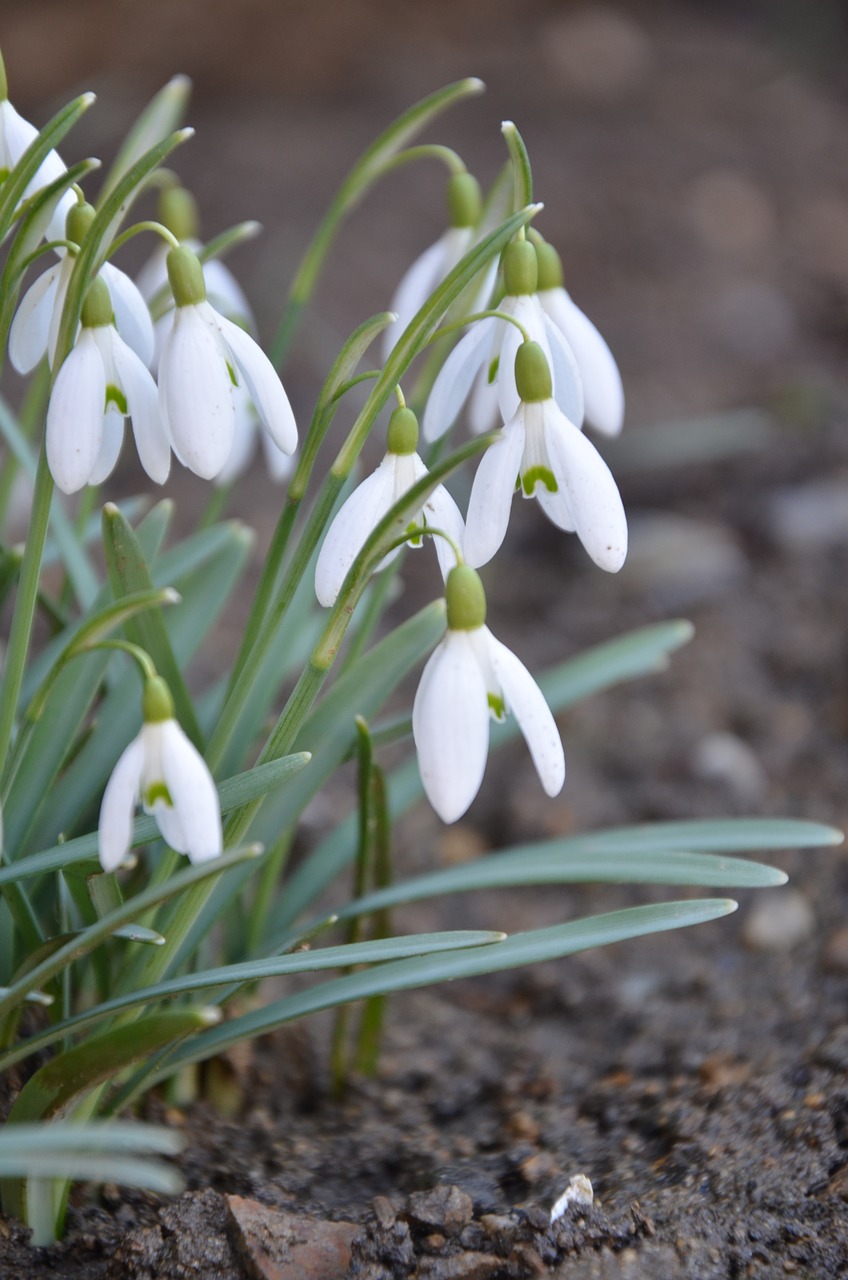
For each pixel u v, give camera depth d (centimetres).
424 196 153
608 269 143
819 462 114
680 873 61
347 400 123
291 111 176
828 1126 62
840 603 96
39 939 59
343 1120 66
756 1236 59
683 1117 63
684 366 128
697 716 87
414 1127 65
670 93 181
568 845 64
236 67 182
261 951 63
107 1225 60
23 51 177
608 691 90
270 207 149
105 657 62
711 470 114
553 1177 62
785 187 160
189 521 109
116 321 58
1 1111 61
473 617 56
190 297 56
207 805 54
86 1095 58
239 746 64
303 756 58
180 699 62
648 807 80
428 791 56
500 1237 59
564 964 71
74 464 56
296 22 188
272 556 60
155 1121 64
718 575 101
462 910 75
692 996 69
